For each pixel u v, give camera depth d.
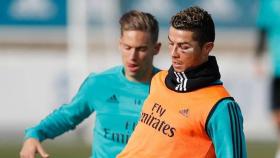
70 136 25.27
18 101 26.28
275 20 20.14
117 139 11.02
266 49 22.73
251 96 25.75
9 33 33.25
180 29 8.77
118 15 31.41
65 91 26.19
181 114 8.83
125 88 11.05
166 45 30.36
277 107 19.84
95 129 11.26
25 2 30.59
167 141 8.85
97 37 32.66
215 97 8.75
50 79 26.22
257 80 25.69
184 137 8.80
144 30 10.73
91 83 11.23
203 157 8.80
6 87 26.28
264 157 20.89
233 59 29.72
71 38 27.11
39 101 26.25
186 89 8.90
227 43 31.44
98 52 32.34
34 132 10.76
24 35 33.34
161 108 9.00
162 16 30.66
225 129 8.62
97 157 11.17
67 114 11.16
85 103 11.27
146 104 9.23
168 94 9.02
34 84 26.28
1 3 30.56
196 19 8.77
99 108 11.16
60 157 20.81
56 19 30.66
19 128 25.84
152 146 8.94
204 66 8.89
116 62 28.41
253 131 25.67
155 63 27.25
